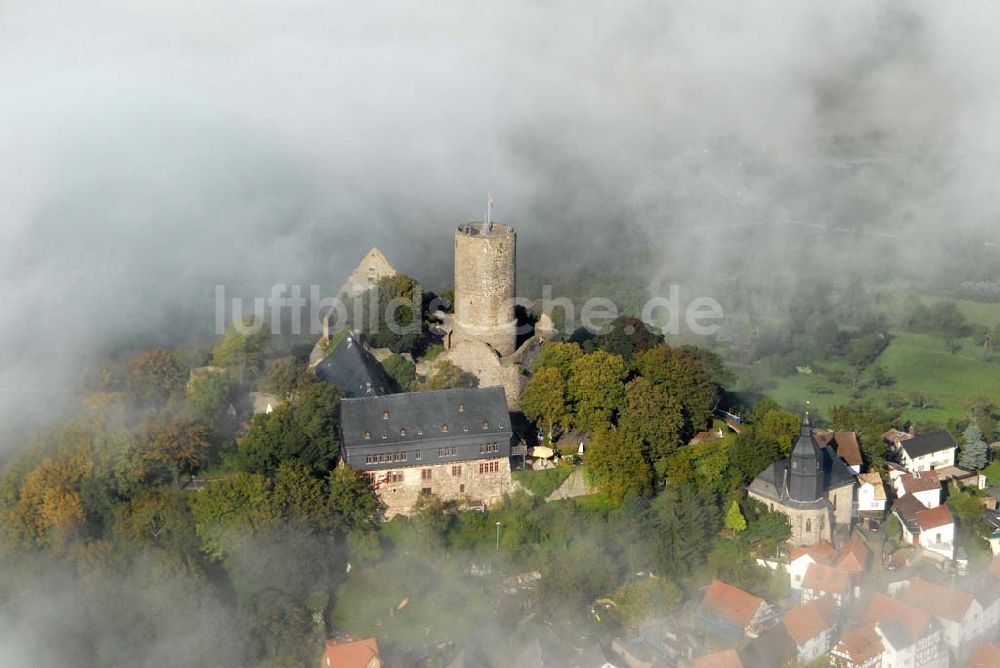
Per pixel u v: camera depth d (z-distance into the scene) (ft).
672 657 519.19
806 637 525.75
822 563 560.61
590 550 557.74
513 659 510.17
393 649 513.86
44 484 547.08
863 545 582.76
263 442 553.23
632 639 526.98
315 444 553.64
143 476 554.87
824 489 584.81
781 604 556.92
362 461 550.77
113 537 541.75
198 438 565.12
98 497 551.59
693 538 561.43
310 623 523.29
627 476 576.20
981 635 576.61
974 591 589.32
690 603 554.05
